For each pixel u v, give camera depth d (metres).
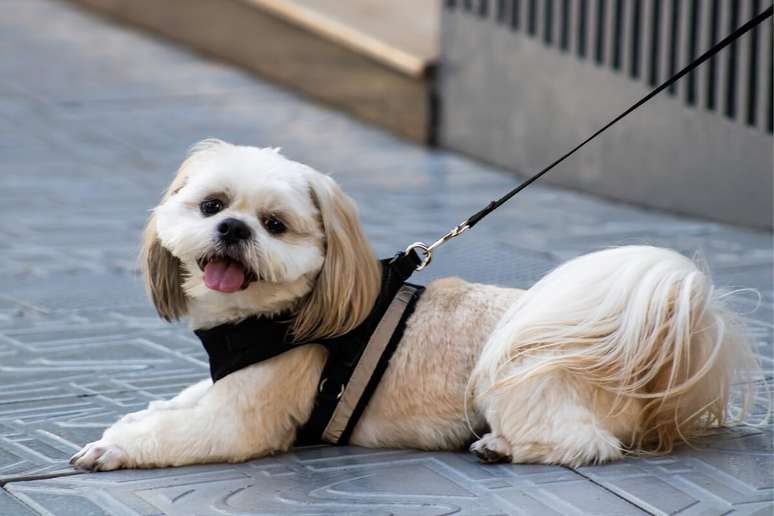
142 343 6.19
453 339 4.58
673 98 9.36
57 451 4.65
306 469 4.44
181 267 4.64
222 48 14.80
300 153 11.38
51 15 17.16
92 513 4.05
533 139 10.71
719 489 4.26
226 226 4.28
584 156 10.20
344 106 12.90
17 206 9.42
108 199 9.73
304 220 4.39
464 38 11.38
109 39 15.90
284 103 13.22
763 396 5.19
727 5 8.82
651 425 4.60
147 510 4.08
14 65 14.42
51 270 7.73
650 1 9.47
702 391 4.54
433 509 4.09
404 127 12.12
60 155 11.11
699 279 4.48
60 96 13.20
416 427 4.58
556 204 9.85
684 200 9.38
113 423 4.99
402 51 11.99
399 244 8.47
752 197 8.83
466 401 4.52
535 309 4.49
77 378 5.62
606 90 9.93
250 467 4.45
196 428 4.43
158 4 15.91
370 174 10.76
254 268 4.28
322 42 13.03
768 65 8.58
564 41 10.32
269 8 13.71
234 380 4.47
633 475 4.37
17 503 4.16
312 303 4.45
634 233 8.80
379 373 4.55
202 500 4.16
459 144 11.59
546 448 4.45
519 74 10.80
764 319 6.47
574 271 4.54
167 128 12.09
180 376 5.66
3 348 6.10
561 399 4.45
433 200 9.89
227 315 4.50
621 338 4.43
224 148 4.64
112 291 7.24
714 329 4.46
